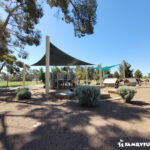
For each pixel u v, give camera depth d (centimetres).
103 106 421
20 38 880
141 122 260
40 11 740
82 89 431
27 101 511
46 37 720
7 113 340
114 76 3003
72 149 158
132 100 533
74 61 1198
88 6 735
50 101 512
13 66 1588
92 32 851
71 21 836
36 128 233
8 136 200
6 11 770
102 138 188
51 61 1215
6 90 1059
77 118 292
